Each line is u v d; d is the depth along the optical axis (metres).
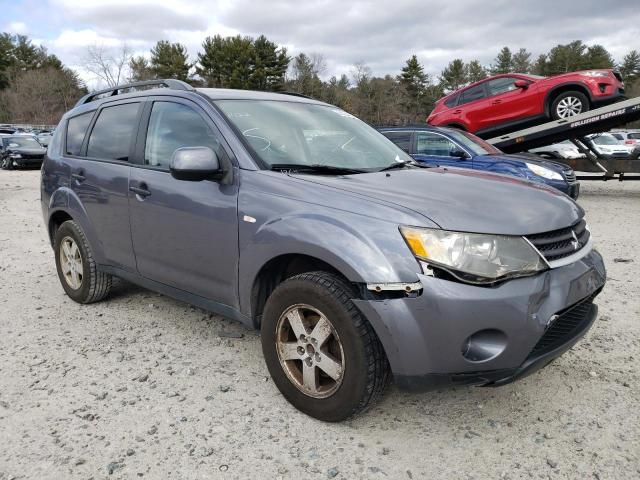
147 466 2.52
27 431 2.79
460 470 2.50
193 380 3.33
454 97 12.84
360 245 2.56
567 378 3.34
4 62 77.94
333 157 3.51
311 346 2.82
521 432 2.79
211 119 3.44
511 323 2.43
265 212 2.98
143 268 3.90
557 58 79.88
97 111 4.50
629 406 3.01
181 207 3.45
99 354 3.70
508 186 3.10
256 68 58.16
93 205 4.23
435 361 2.48
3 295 5.01
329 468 2.51
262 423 2.86
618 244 7.15
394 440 2.73
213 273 3.34
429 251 2.46
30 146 23.11
